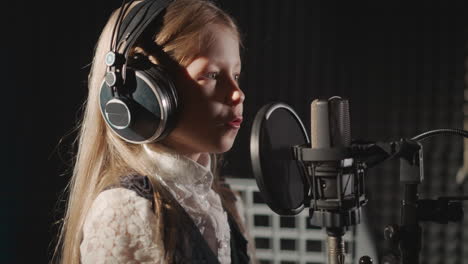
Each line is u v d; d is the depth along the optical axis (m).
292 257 1.97
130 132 0.80
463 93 2.94
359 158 0.76
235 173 2.82
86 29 2.98
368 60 2.98
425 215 0.77
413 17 2.93
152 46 0.82
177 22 0.82
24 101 2.98
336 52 2.97
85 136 0.91
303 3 2.95
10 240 2.90
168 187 0.85
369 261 0.80
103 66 0.88
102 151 0.90
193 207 0.88
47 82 2.99
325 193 0.75
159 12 0.82
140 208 0.78
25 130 2.98
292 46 2.97
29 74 2.98
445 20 2.91
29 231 2.93
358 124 3.02
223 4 2.95
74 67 2.99
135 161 0.85
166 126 0.79
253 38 2.97
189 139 0.85
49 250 2.88
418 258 0.77
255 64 2.97
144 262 0.76
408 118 2.99
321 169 0.75
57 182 2.96
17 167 2.95
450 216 0.77
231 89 0.85
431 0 2.91
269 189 0.78
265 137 0.78
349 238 1.85
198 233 0.83
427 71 2.95
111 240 0.76
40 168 2.98
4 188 2.92
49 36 2.98
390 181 2.95
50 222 2.92
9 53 2.93
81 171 0.90
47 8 2.96
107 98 0.81
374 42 2.97
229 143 0.86
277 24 2.97
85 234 0.79
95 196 0.85
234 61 0.86
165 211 0.80
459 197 0.78
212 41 0.83
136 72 0.78
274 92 2.98
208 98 0.83
